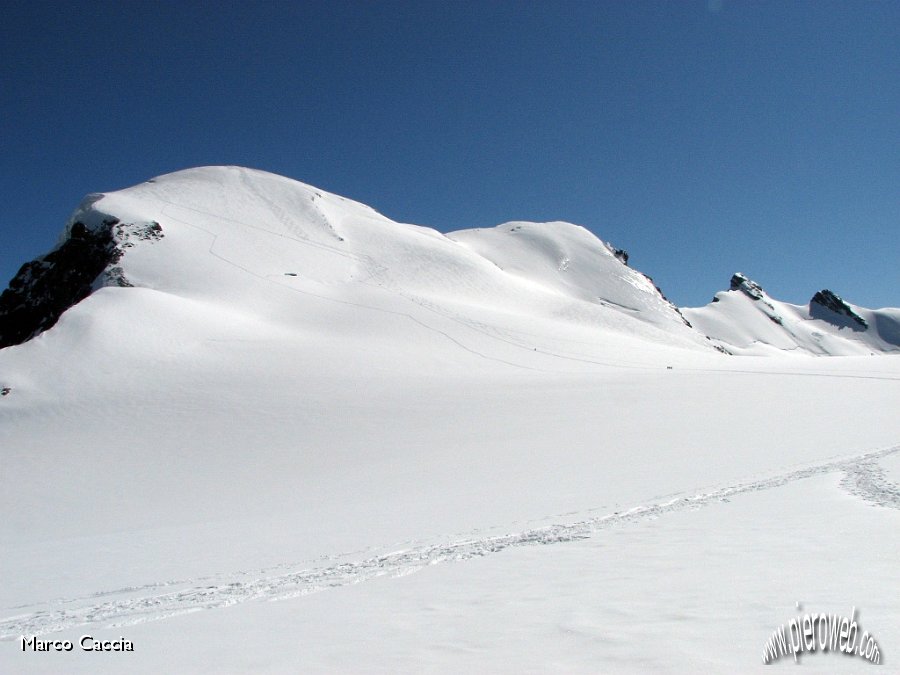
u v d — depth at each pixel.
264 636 5.35
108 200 89.12
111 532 17.72
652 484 15.38
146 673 4.56
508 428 29.03
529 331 66.38
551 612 5.17
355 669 4.17
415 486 19.25
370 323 62.62
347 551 10.19
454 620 5.23
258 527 14.51
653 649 4.03
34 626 7.11
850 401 32.88
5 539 18.77
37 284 83.56
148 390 38.47
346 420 31.89
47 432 32.44
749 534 7.95
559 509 12.65
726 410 31.39
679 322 132.25
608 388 39.38
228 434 30.28
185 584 8.88
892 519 8.20
